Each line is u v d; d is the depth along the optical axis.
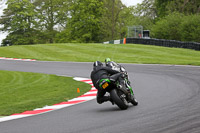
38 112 11.45
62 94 16.14
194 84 16.94
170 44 57.59
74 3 91.12
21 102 14.35
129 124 8.32
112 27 92.06
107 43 69.88
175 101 11.86
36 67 33.03
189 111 9.66
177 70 25.50
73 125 8.66
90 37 86.88
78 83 20.59
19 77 25.36
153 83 18.53
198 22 66.12
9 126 9.10
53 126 8.70
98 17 88.75
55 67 32.38
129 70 27.45
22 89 18.77
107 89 10.77
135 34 71.50
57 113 10.91
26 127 8.79
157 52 50.28
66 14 102.12
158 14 94.69
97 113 10.31
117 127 8.06
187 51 50.91
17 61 40.19
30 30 98.06
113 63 11.30
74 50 54.47
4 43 99.69
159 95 13.73
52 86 19.64
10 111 11.87
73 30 90.88
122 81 10.81
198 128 7.48
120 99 10.38
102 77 10.60
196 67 27.31
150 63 33.94
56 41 97.94
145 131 7.50
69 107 12.12
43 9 101.31
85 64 34.34
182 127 7.67
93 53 50.38
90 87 18.44
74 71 28.25
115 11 96.75
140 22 91.94
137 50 52.88
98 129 7.98
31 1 100.88
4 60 41.72
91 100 13.61
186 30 67.44
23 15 95.19
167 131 7.38
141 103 11.83
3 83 22.39
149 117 9.09
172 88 15.85
